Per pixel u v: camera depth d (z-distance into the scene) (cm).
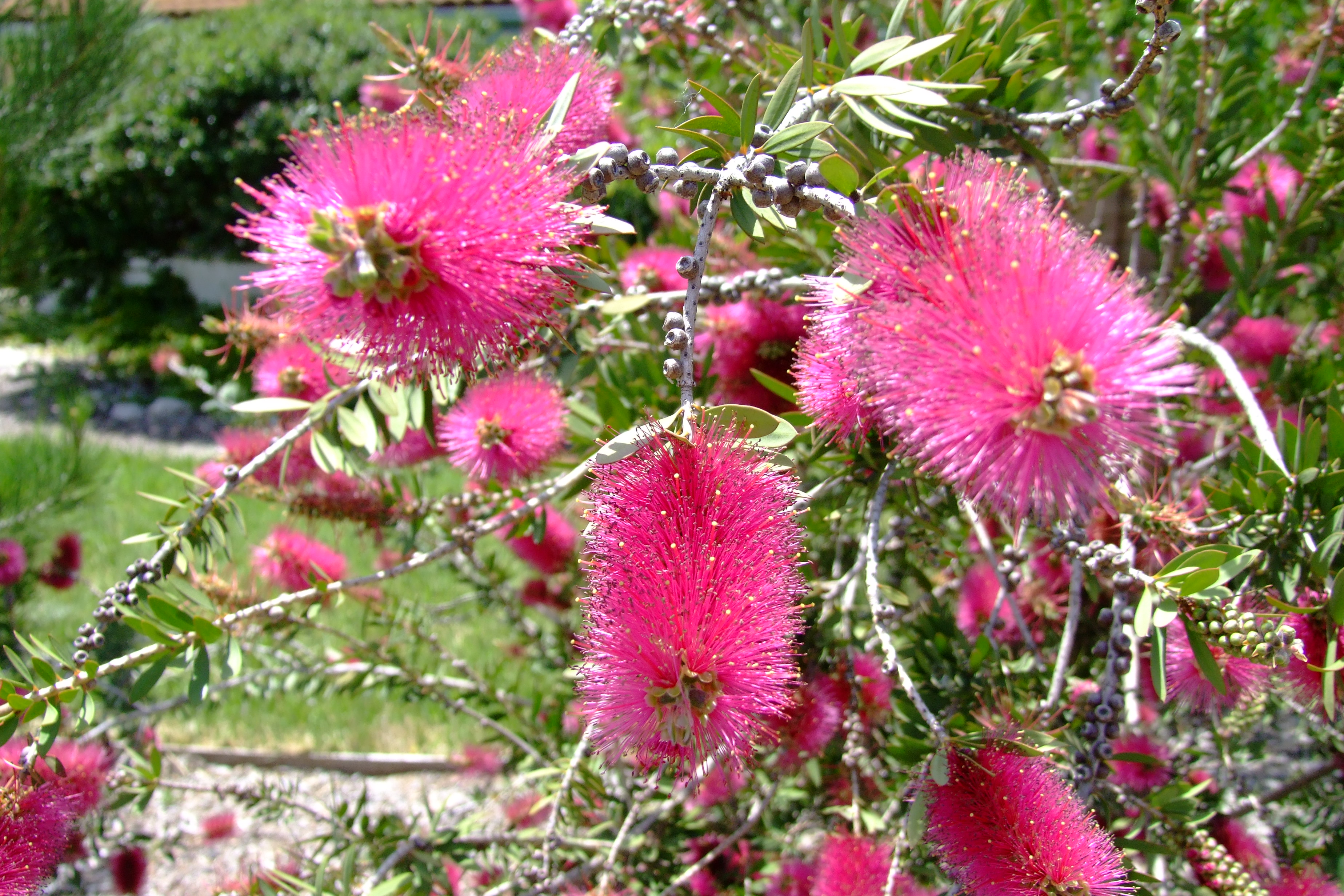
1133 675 41
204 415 224
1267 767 67
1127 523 36
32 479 99
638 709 26
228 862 81
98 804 52
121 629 80
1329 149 49
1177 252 62
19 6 132
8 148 126
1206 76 49
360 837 55
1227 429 56
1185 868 52
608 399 48
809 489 48
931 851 33
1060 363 24
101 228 272
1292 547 36
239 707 105
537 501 38
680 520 27
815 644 44
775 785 50
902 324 26
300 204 28
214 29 288
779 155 32
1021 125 40
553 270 30
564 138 36
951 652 45
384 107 61
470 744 87
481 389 42
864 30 75
